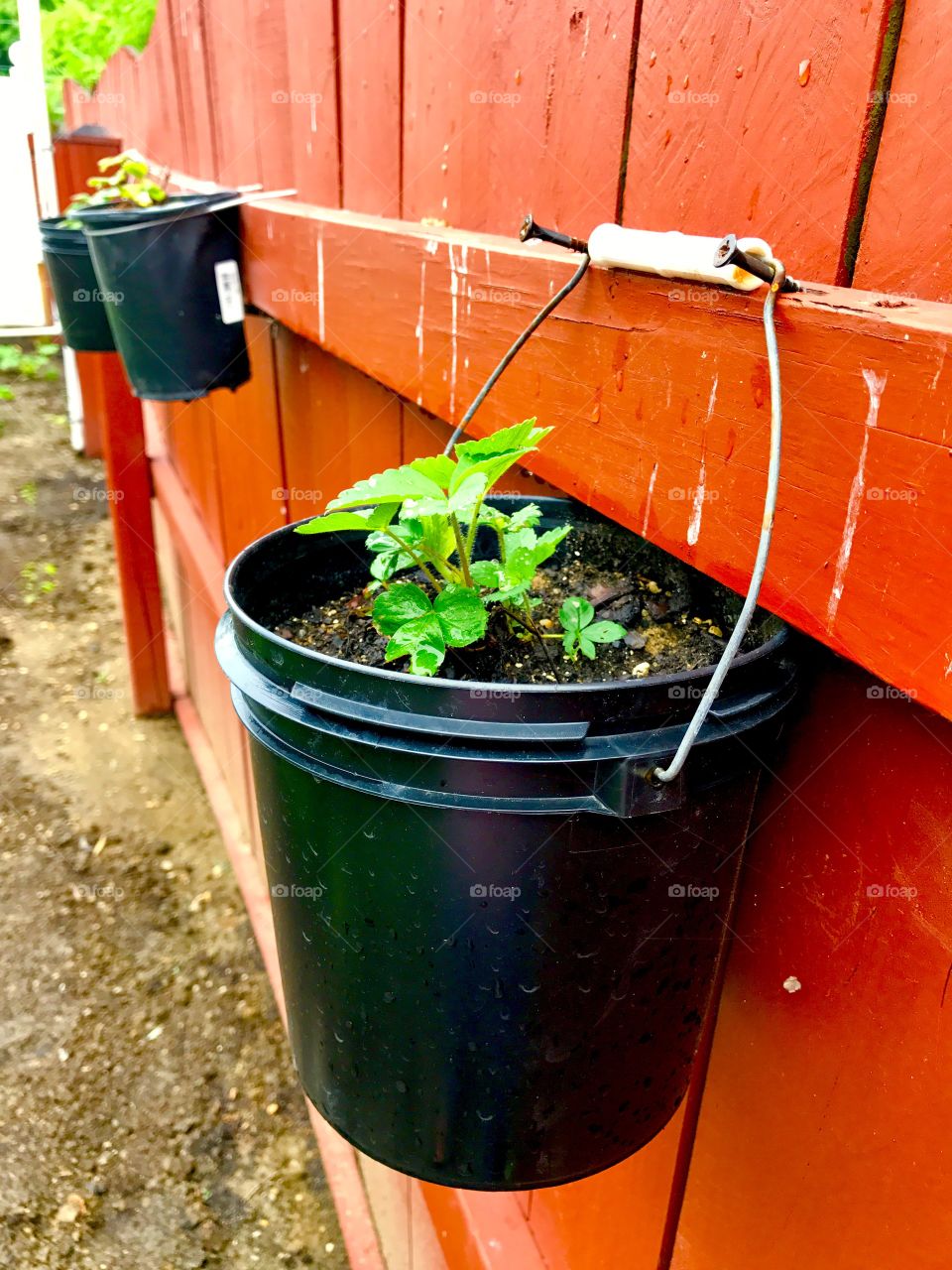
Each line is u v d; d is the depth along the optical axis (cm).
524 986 66
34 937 323
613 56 77
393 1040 71
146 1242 232
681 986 72
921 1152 67
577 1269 132
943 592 48
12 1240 229
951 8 49
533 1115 71
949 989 62
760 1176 86
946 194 51
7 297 450
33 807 387
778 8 59
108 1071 277
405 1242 201
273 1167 252
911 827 64
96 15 623
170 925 330
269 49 171
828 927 73
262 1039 286
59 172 441
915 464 49
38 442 758
